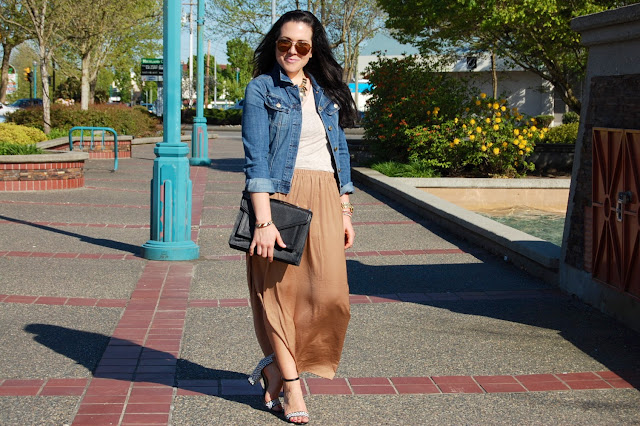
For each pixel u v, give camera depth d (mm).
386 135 15922
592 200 5926
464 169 15367
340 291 3547
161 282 6594
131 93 78938
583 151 6195
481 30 16125
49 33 22078
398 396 4121
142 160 19969
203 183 14602
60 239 8398
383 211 11359
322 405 3971
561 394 4195
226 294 6250
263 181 3395
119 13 26297
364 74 17312
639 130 5148
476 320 5656
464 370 4555
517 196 13648
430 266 7562
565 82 17891
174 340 4984
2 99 37906
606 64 5840
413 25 16547
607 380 4426
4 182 12500
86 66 27469
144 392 4055
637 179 5227
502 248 7906
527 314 5844
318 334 3652
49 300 5859
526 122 14961
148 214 10578
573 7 14250
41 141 19047
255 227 3383
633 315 5414
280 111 3496
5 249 7695
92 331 5129
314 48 3621
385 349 4926
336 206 3588
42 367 4387
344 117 3736
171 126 7582
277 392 3795
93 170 16641
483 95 15188
